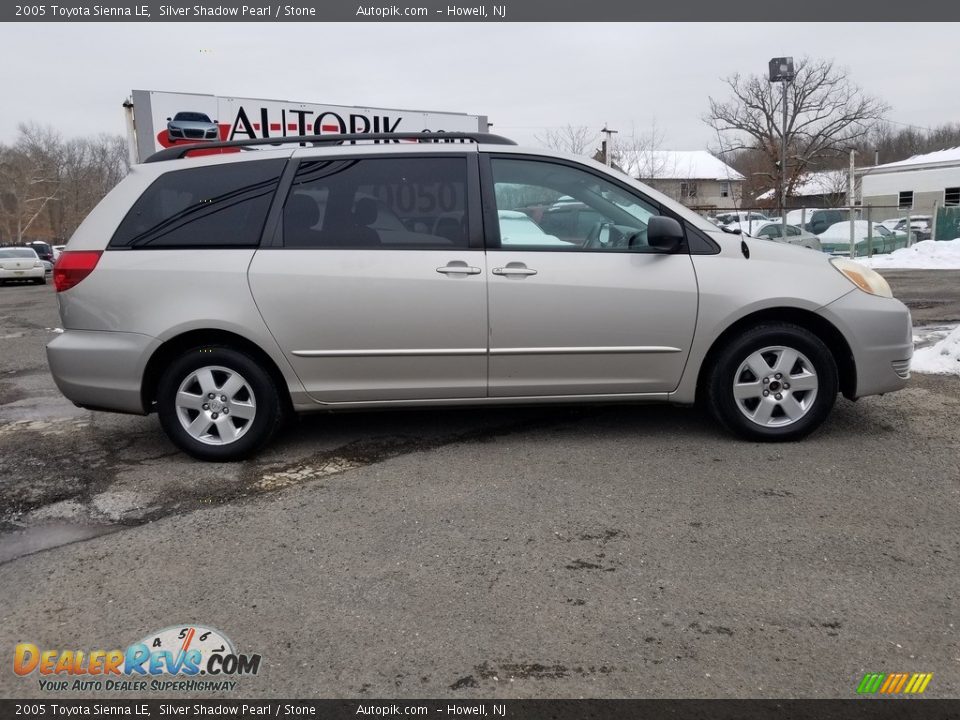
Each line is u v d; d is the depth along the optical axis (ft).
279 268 13.79
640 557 10.11
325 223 14.08
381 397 14.30
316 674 7.86
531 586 9.44
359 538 10.91
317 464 14.08
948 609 8.73
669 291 14.03
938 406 16.76
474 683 7.65
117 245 14.06
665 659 7.93
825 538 10.55
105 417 18.19
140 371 13.92
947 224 92.89
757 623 8.53
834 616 8.63
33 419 18.21
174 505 12.35
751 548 10.29
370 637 8.46
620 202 14.52
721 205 191.42
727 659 7.91
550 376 14.30
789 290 13.99
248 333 13.78
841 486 12.37
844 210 83.20
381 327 13.88
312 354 13.94
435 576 9.75
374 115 54.75
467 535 10.91
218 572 10.02
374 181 14.23
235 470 13.91
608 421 16.33
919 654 7.93
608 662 7.91
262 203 14.16
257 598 9.34
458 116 58.29
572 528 11.05
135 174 14.48
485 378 14.25
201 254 13.92
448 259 13.85
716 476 12.92
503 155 14.47
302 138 14.93
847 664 7.79
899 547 10.24
